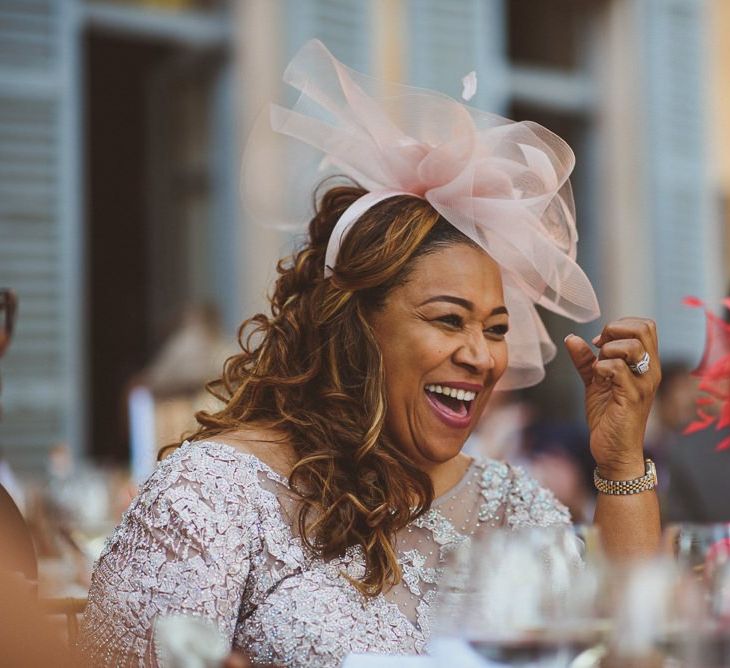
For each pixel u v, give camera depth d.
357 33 10.21
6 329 3.34
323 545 2.88
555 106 12.05
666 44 12.12
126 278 11.89
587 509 6.63
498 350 3.04
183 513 2.79
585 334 11.98
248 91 9.87
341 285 3.02
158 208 10.93
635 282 12.07
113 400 12.03
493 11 11.13
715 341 3.22
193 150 10.47
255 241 9.81
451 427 3.02
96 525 4.93
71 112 9.23
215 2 10.09
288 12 9.88
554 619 1.86
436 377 2.98
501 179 3.10
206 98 10.25
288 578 2.86
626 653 1.81
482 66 11.00
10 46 9.05
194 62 10.29
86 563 4.05
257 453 2.98
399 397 3.02
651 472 3.14
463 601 1.91
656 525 3.12
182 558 2.76
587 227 12.30
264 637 2.79
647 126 12.05
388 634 2.82
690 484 6.53
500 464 3.37
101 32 9.61
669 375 7.87
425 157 3.07
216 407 5.89
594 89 12.20
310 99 3.24
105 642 2.74
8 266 8.97
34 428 8.92
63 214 9.15
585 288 3.20
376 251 2.99
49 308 9.04
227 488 2.86
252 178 3.46
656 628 1.80
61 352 9.06
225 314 9.97
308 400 3.08
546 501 3.36
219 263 10.11
